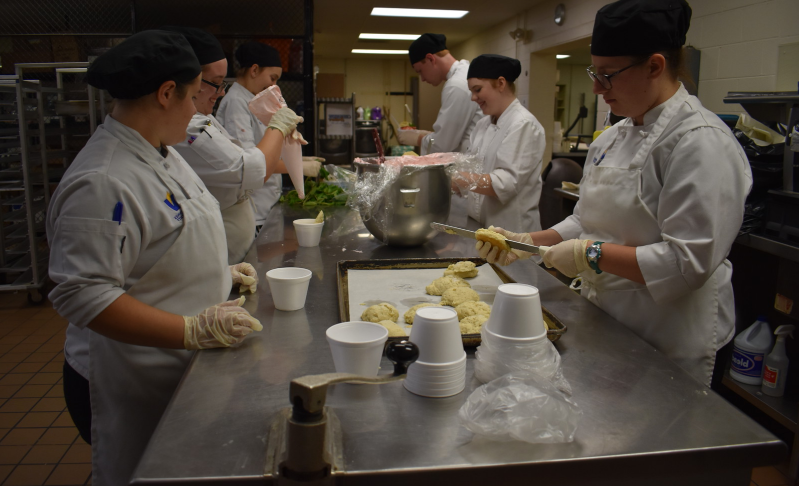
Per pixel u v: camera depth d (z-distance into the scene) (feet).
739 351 8.00
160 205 3.73
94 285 3.34
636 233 4.49
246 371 3.40
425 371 3.05
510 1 21.13
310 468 2.30
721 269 4.78
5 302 13.43
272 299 4.78
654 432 2.77
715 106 12.60
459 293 4.63
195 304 4.08
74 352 4.38
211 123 6.16
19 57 15.81
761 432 2.77
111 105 3.82
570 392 3.15
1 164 13.82
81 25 16.01
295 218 8.78
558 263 4.41
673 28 4.05
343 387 3.19
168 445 2.61
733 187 3.92
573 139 25.45
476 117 11.42
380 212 6.38
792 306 7.39
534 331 3.15
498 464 2.48
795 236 7.12
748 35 11.54
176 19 16.47
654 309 4.64
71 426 8.05
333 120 20.89
